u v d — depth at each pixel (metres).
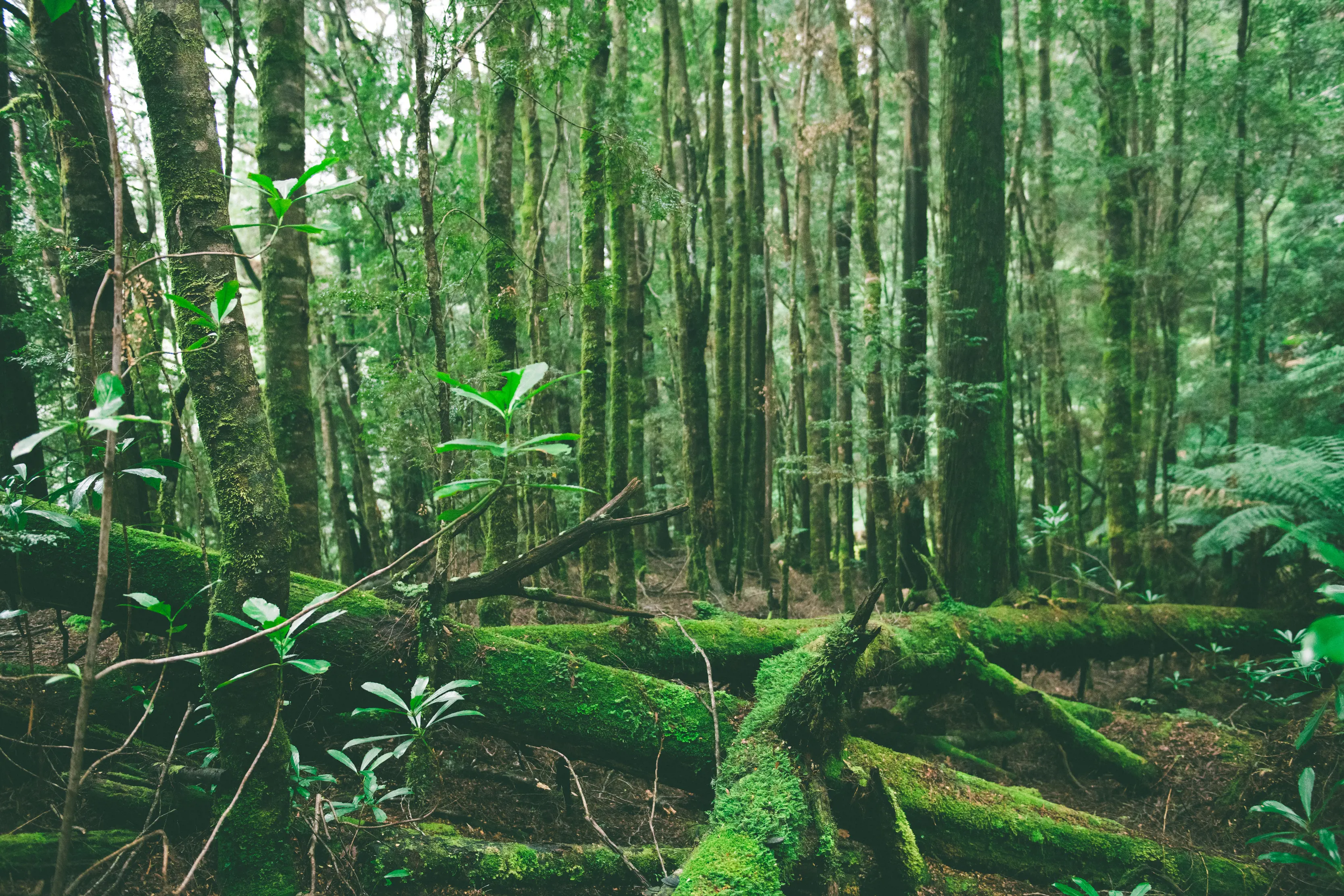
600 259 5.60
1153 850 3.54
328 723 3.16
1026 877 3.41
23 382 4.99
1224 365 11.30
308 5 9.26
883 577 2.95
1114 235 7.57
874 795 2.86
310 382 4.59
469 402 5.25
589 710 3.14
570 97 7.90
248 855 2.20
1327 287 8.88
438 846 2.55
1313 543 1.65
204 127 2.24
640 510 9.25
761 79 9.45
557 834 3.18
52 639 4.08
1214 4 9.36
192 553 2.91
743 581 9.42
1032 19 9.32
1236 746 4.61
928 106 9.81
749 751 2.83
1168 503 7.77
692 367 8.32
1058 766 4.95
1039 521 6.44
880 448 7.01
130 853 2.21
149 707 2.10
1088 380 11.21
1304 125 7.54
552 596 3.24
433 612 2.97
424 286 5.61
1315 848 2.96
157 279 4.15
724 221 8.09
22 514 2.17
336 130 8.31
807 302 9.66
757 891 2.25
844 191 10.94
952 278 6.52
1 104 5.05
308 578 3.14
